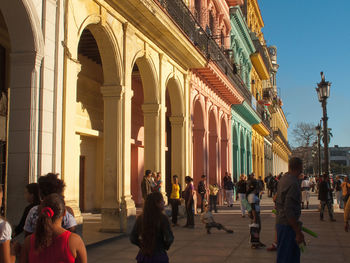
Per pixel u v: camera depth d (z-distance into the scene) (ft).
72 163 27.73
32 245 10.11
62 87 27.02
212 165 71.97
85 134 46.83
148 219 13.50
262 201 86.53
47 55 25.50
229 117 82.84
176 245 30.63
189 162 54.39
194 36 52.90
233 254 27.14
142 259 13.42
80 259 10.02
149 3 36.27
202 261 24.95
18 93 24.30
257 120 108.27
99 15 31.83
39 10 24.90
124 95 35.55
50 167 25.57
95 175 51.88
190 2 59.21
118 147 34.83
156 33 41.55
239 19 92.84
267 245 30.50
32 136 24.07
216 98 71.92
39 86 24.80
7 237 10.84
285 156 271.28
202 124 63.57
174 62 49.26
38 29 24.50
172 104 52.85
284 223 17.24
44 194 14.07
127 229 34.53
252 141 119.14
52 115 25.93
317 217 51.70
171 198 42.29
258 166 131.03
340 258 25.75
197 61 52.54
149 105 43.62
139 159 61.00
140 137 61.72
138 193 60.34
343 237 34.40
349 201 36.32
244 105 87.45
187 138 53.93
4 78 30.89
